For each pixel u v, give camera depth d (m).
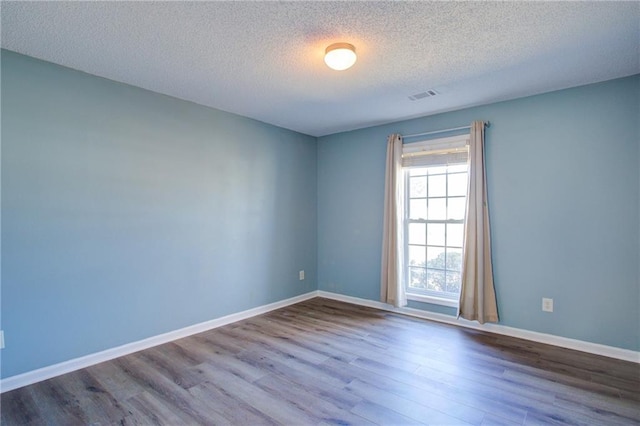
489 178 3.43
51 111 2.52
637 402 2.13
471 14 1.92
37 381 2.42
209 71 2.69
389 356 2.83
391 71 2.68
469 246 3.45
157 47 2.30
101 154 2.78
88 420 1.98
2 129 2.31
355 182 4.54
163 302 3.18
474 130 3.44
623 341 2.77
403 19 1.97
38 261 2.46
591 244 2.91
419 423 1.94
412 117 3.94
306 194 4.80
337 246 4.75
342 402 2.15
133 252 2.97
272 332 3.43
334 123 4.23
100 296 2.77
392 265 4.03
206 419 1.99
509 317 3.31
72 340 2.61
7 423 1.95
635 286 2.73
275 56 2.43
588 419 1.97
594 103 2.90
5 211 2.32
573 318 2.98
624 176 2.78
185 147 3.37
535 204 3.18
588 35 2.14
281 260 4.41
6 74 2.33
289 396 2.23
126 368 2.63
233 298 3.80
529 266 3.21
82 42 2.23
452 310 3.67
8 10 1.85
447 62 2.52
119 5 1.82
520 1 1.80
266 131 4.21
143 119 3.05
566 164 3.03
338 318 3.88
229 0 1.78
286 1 1.80
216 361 2.75
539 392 2.26
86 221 2.70
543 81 2.88
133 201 2.98
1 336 2.30
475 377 2.46
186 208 3.38
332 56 2.25
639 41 2.21
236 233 3.85
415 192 4.04
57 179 2.55
